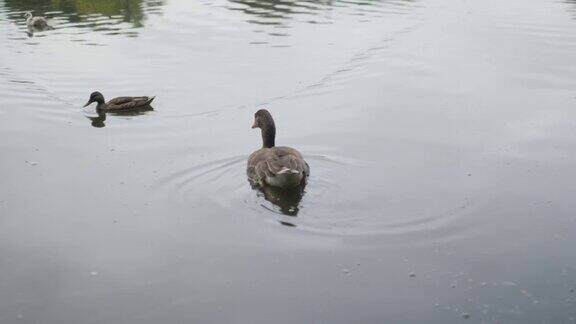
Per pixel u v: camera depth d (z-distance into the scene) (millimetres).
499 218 11695
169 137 16250
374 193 12578
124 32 27656
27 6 33594
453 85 20203
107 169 14062
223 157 14633
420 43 25266
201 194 12703
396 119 17234
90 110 18609
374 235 11062
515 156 14672
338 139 15758
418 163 14195
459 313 9047
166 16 30547
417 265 10195
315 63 22734
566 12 30875
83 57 23938
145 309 9258
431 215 11750
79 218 11852
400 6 32438
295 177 12461
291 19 29578
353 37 26297
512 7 32250
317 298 9430
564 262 10281
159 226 11508
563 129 16469
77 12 31969
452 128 16531
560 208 12125
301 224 11438
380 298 9414
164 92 20078
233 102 19031
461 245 10766
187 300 9445
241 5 32875
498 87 20000
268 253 10570
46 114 18172
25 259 10539
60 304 9383
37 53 24484
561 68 21953
